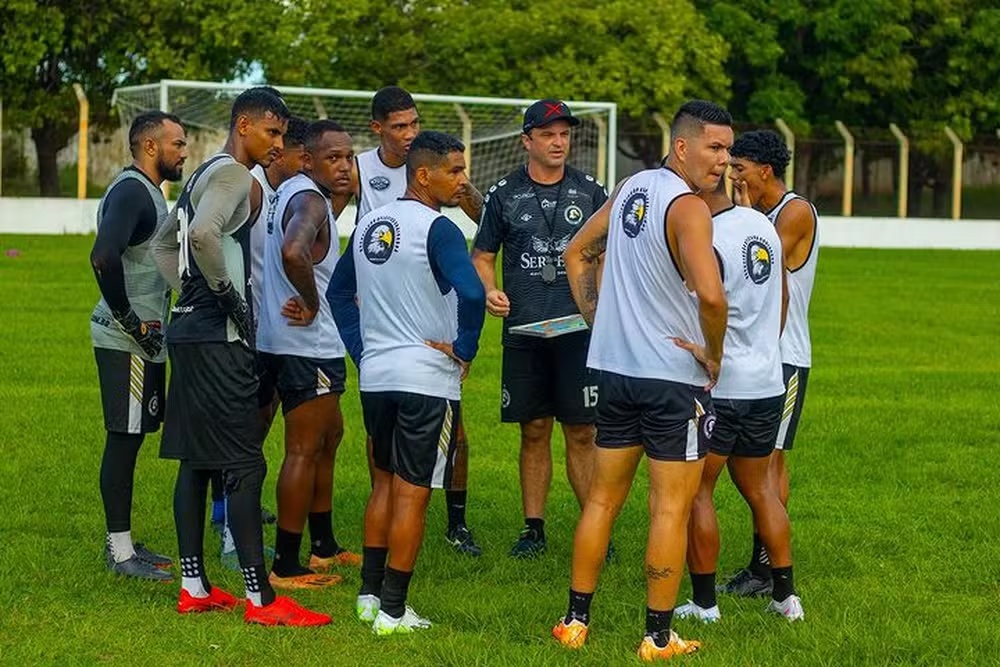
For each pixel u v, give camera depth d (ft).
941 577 45.42
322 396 43.96
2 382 77.51
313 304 42.50
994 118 264.93
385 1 234.99
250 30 219.20
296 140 45.78
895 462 63.41
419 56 236.02
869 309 129.49
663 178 36.19
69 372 81.30
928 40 260.62
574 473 49.96
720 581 45.44
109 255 40.60
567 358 48.96
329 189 45.29
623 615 40.50
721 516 53.21
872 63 255.29
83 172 199.82
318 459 45.34
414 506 38.50
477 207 51.88
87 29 217.15
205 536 49.83
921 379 88.38
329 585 44.09
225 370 39.01
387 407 38.81
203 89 182.19
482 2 237.86
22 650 36.27
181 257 39.22
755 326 39.52
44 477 56.18
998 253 220.02
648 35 227.81
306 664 36.01
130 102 189.57
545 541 49.75
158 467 58.80
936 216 240.94
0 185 207.41
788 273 42.68
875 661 36.88
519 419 49.52
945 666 36.68
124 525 43.93
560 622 38.65
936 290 150.00
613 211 37.29
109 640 37.37
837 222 228.22
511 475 60.18
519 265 49.60
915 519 53.01
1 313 105.29
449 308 39.52
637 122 229.25
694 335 36.24
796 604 40.57
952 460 63.72
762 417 39.65
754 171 42.80
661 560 36.35
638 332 36.19
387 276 38.86
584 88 223.51
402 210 39.24
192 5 220.84
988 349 104.47
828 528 51.34
